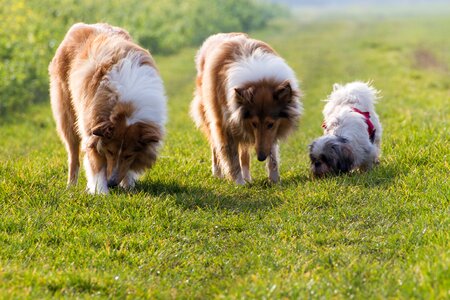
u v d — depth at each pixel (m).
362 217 8.09
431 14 95.25
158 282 6.57
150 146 9.02
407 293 5.47
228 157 10.51
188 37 40.81
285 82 9.64
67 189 9.29
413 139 11.73
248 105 9.66
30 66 23.23
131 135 8.77
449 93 23.03
